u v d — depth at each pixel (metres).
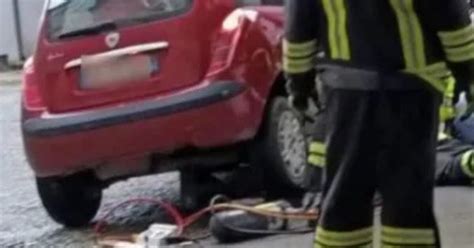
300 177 10.00
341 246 6.20
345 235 6.19
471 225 8.82
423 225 6.13
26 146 10.05
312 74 6.32
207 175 10.45
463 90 6.18
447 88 6.27
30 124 9.93
